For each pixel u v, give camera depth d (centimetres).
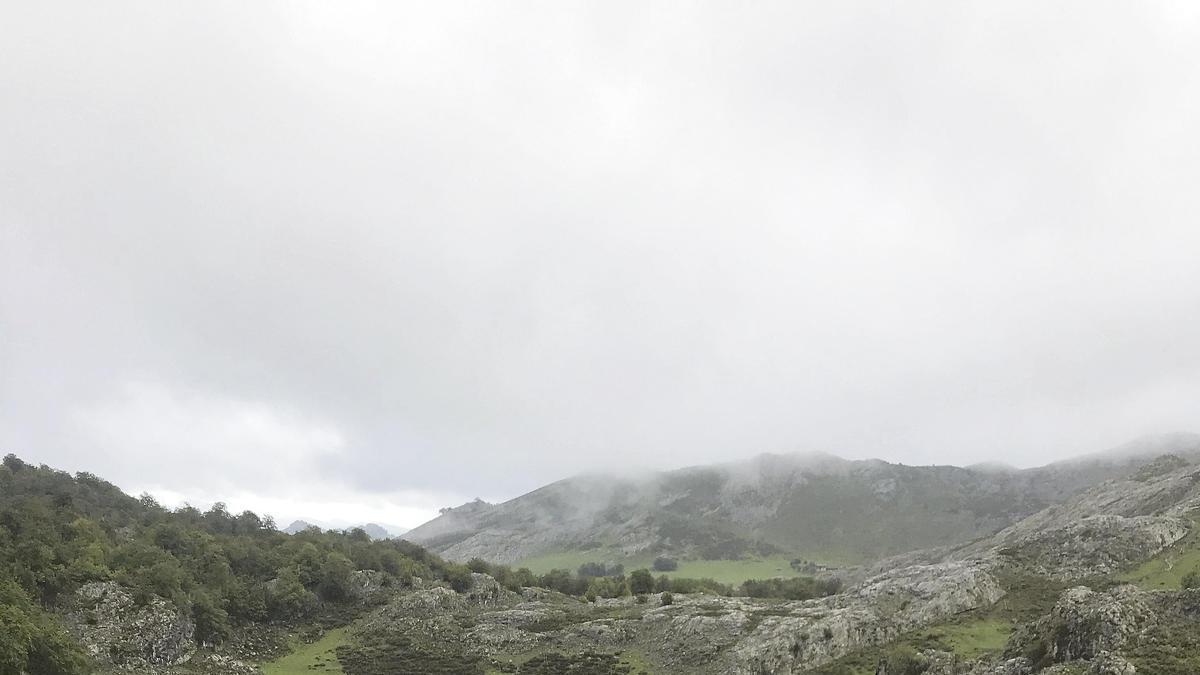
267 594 13400
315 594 14312
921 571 13675
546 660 12262
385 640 13225
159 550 12769
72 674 7906
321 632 13438
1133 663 5591
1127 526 12450
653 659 12106
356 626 13862
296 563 15112
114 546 12731
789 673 10369
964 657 8738
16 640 7269
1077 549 12412
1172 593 6712
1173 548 11619
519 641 13200
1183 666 5328
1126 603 6638
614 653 12569
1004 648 7850
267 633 12738
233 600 12669
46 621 8500
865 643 10581
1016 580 11894
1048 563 12362
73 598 10094
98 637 9588
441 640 13425
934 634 10125
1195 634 5891
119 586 10719
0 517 11488
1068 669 5988
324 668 11688
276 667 11531
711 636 12112
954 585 11506
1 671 6950
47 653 7688
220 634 11625
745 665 10775
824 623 11025
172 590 11181
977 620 10575
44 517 12319
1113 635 6256
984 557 13400
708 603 14600
